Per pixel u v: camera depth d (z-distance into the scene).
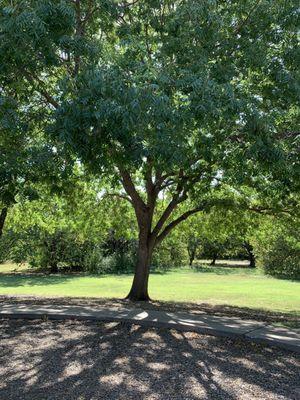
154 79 6.30
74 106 5.80
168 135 6.38
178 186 14.39
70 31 6.69
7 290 21.80
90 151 6.12
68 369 6.61
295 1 8.48
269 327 9.18
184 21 8.02
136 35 9.30
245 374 6.44
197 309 13.05
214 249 50.28
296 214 14.59
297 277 33.94
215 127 8.60
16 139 8.48
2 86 7.95
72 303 12.88
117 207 17.58
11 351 7.56
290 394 5.69
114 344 7.98
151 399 5.50
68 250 36.19
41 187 11.87
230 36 8.95
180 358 7.16
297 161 9.02
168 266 42.84
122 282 27.34
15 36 6.01
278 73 8.41
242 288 24.27
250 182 12.09
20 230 30.03
